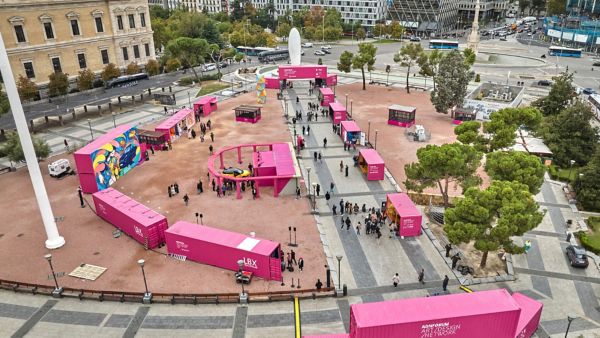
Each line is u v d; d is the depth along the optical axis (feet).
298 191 187.11
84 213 177.47
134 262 144.97
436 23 643.86
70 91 338.54
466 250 150.92
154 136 237.04
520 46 567.59
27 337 114.62
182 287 132.57
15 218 173.99
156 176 209.26
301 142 237.25
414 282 134.41
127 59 378.32
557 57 493.77
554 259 145.48
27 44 307.37
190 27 488.85
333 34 574.15
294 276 136.87
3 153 224.74
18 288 132.57
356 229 162.81
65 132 269.64
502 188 135.13
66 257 148.46
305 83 399.24
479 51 531.50
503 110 195.31
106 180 196.95
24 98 292.81
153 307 125.08
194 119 283.59
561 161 216.13
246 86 383.65
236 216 172.45
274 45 556.10
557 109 261.65
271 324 118.01
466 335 98.84
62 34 326.44
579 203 181.37
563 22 590.55
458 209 133.18
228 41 565.94
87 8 339.36
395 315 96.73
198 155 233.96
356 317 96.17
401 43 591.78
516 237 157.58
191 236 141.79
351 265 142.61
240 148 227.40
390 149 239.50
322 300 127.24
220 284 133.80
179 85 385.29
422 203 181.98
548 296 128.16
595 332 114.52
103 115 304.30
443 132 264.52
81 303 127.24
